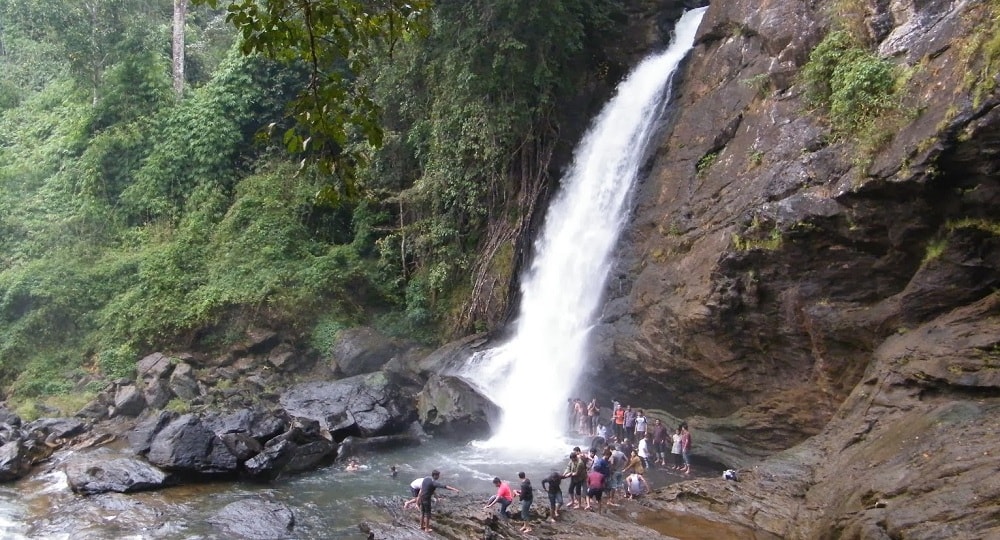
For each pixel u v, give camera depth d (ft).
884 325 46.98
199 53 128.36
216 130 103.14
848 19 55.06
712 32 73.51
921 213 44.24
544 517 45.47
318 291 89.35
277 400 76.95
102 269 92.94
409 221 95.35
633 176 74.64
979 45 42.09
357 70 23.57
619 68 88.48
